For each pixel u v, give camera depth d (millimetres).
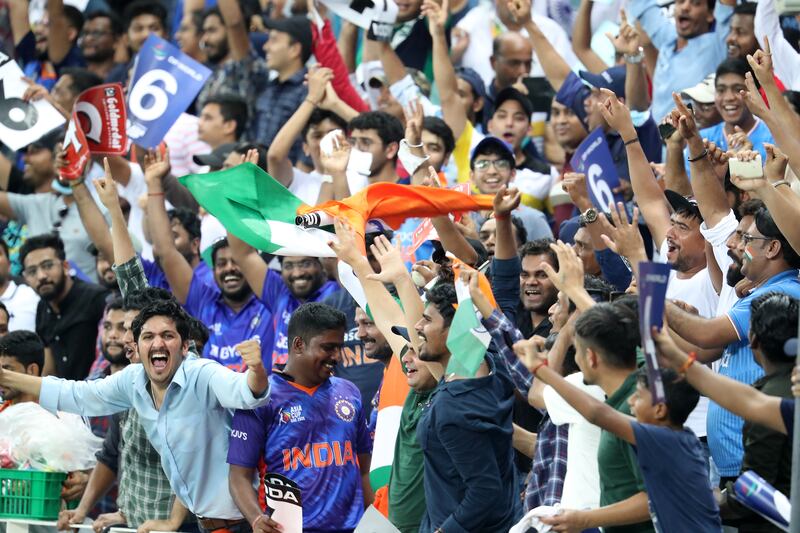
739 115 30141
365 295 24906
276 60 40969
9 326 36781
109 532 26844
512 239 25391
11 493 27703
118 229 29234
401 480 23688
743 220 23359
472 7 43969
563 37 41281
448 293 22234
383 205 26516
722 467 22625
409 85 37906
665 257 25891
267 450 24688
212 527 24922
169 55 34406
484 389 21578
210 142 40531
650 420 18547
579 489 20672
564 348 21516
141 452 26344
